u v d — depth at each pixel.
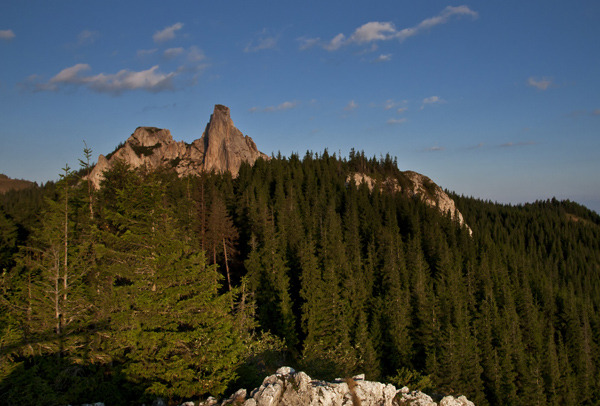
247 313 37.25
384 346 48.75
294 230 69.44
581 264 178.50
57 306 23.34
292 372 19.06
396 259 72.12
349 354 34.78
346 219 92.12
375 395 18.67
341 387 18.14
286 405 17.38
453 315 55.81
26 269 29.75
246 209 76.69
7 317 23.73
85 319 24.62
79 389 20.33
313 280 47.72
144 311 20.45
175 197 68.88
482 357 53.38
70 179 27.88
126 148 165.75
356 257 66.94
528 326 69.50
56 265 23.69
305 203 99.88
